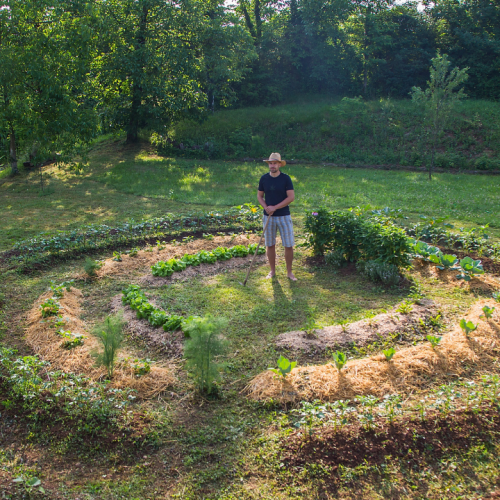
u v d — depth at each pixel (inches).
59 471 119.5
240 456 122.0
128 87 783.1
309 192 540.4
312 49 1112.8
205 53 834.8
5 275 256.7
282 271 270.8
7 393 146.8
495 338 175.3
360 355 170.9
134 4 719.7
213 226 369.7
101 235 336.5
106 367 156.4
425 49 1141.1
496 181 659.4
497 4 1124.5
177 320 187.2
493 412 133.3
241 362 168.2
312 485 112.3
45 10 554.6
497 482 113.1
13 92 530.3
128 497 110.7
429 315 198.2
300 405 140.5
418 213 427.2
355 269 272.2
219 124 968.9
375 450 121.0
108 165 741.9
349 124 937.5
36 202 483.2
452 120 882.8
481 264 266.5
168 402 145.1
